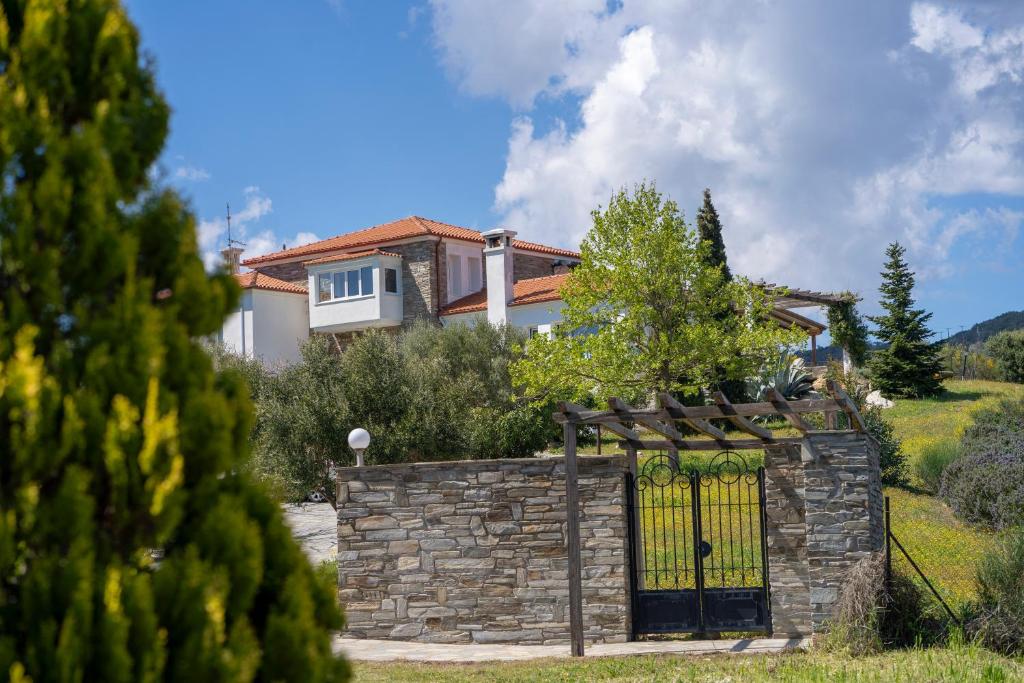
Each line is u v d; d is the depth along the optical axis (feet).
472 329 101.14
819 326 120.47
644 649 42.47
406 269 125.70
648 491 66.74
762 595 44.52
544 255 136.26
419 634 47.83
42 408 11.26
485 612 47.32
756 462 73.41
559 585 46.75
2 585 11.09
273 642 12.48
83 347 11.94
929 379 109.50
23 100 12.12
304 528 70.23
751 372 81.00
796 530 44.32
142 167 13.56
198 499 12.31
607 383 77.92
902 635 39.65
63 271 12.09
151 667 11.02
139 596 11.10
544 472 47.39
